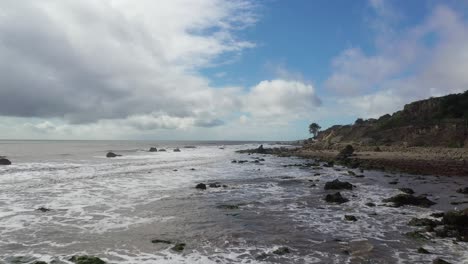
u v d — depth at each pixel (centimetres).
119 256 1201
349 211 1933
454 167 3856
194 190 2619
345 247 1317
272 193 2523
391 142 7750
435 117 8119
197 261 1160
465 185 2830
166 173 3694
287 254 1238
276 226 1616
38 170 3669
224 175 3631
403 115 8862
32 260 1153
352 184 2934
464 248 1296
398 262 1162
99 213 1844
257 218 1769
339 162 4856
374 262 1162
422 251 1252
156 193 2467
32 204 2031
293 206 2069
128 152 7894
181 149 10725
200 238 1418
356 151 6625
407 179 3212
